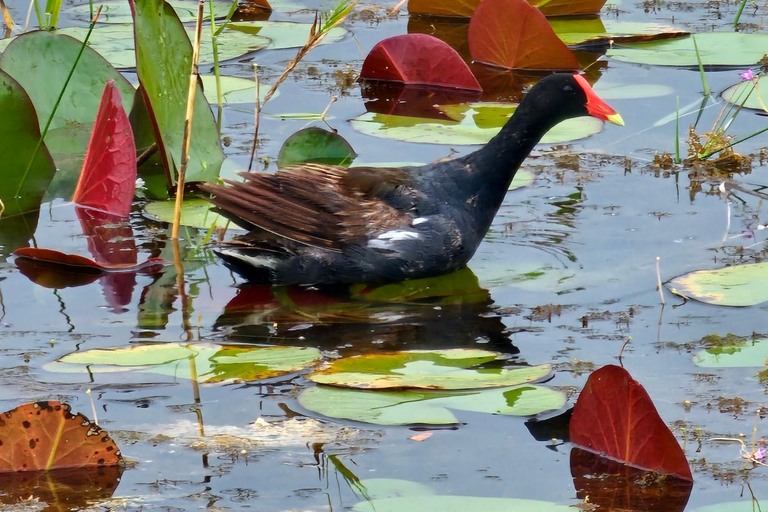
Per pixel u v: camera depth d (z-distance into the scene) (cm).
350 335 880
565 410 748
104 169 1133
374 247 992
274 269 997
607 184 1223
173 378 783
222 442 695
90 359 803
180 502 629
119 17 1808
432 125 1381
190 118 1048
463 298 962
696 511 625
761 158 1294
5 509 619
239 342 860
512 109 1455
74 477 658
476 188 1040
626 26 1789
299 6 1953
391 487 646
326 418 730
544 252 1054
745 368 808
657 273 974
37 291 950
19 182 1177
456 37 1788
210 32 1752
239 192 1000
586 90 1056
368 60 1582
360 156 1277
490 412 737
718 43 1681
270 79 1561
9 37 1630
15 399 742
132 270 1004
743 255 1022
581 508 623
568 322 898
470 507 619
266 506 625
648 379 790
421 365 801
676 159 1278
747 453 683
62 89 1226
